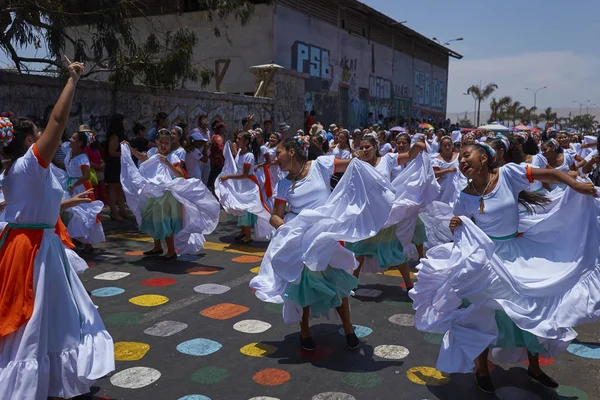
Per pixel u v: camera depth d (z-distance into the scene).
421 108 36.25
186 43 12.31
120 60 11.52
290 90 18.89
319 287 4.17
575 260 3.53
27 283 3.03
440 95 40.03
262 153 9.27
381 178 4.29
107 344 3.27
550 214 3.74
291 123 19.08
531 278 3.51
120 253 7.66
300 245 4.16
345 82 25.52
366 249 5.83
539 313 3.46
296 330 4.88
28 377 2.92
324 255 4.08
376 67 29.00
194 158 11.32
